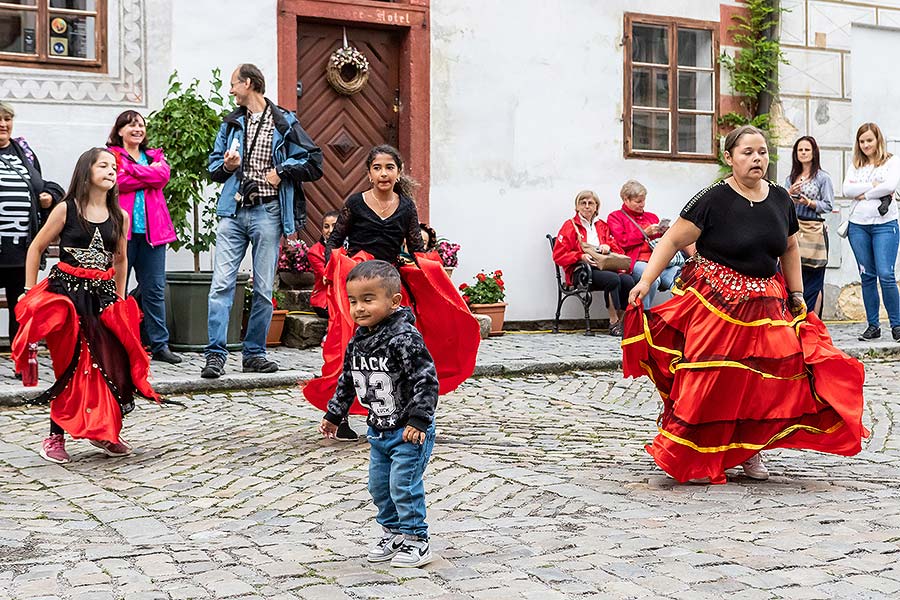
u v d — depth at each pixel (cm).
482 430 727
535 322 1295
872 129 1151
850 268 1458
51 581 409
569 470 609
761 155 577
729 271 582
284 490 572
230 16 1130
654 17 1347
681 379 581
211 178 904
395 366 427
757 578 405
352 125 1230
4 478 605
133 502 552
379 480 441
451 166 1248
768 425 579
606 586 397
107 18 1073
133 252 952
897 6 1473
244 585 402
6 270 877
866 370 1027
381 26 1221
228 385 867
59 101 1056
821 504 534
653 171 1355
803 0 1414
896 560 429
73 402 639
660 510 521
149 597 388
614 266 1218
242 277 1038
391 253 697
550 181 1298
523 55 1280
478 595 389
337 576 414
